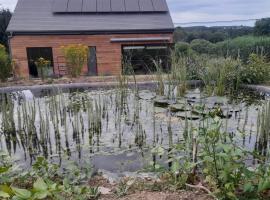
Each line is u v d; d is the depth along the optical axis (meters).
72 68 10.66
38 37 12.18
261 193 1.98
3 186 1.36
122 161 3.24
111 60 12.66
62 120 4.96
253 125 4.42
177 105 5.65
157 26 12.60
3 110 4.98
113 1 14.31
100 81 9.24
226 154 1.91
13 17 12.81
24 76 11.46
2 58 9.65
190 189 2.19
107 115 5.26
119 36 12.52
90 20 13.00
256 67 8.31
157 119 4.95
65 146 3.96
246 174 1.91
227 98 6.43
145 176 2.57
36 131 4.57
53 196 1.83
